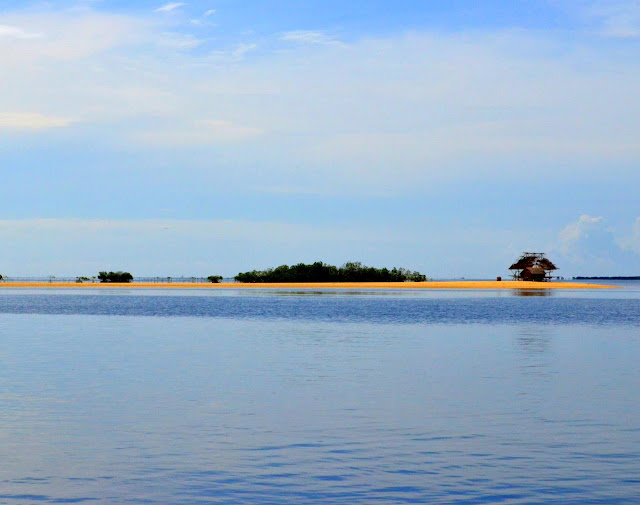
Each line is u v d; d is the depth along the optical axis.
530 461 15.67
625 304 94.00
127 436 17.67
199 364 30.83
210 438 17.53
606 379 26.69
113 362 31.44
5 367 29.66
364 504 13.11
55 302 95.56
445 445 16.95
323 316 65.31
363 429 18.50
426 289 167.38
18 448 16.59
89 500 13.24
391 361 31.97
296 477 14.55
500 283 190.62
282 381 26.06
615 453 16.30
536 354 34.94
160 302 95.31
